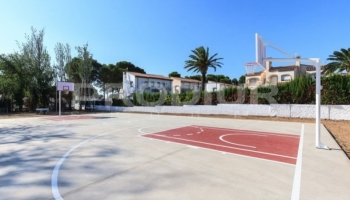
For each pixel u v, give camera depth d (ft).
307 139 25.00
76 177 12.78
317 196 10.19
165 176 12.93
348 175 13.07
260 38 23.12
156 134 29.55
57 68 94.68
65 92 94.68
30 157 17.40
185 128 36.19
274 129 34.32
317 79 20.53
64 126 39.06
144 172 13.67
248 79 113.19
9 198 10.05
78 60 98.27
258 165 15.17
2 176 13.00
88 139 25.66
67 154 18.35
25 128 36.27
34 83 84.12
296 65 96.37
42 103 88.79
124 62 153.07
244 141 24.40
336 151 19.04
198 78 164.45
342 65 81.25
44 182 12.01
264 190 10.85
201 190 10.85
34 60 85.51
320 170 13.99
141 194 10.41
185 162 15.96
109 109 92.94
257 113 56.39
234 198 9.93
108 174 13.30
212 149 20.33
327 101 47.34
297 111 50.08
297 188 11.11
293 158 17.03
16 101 84.58
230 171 13.87
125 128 36.17
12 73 80.48
